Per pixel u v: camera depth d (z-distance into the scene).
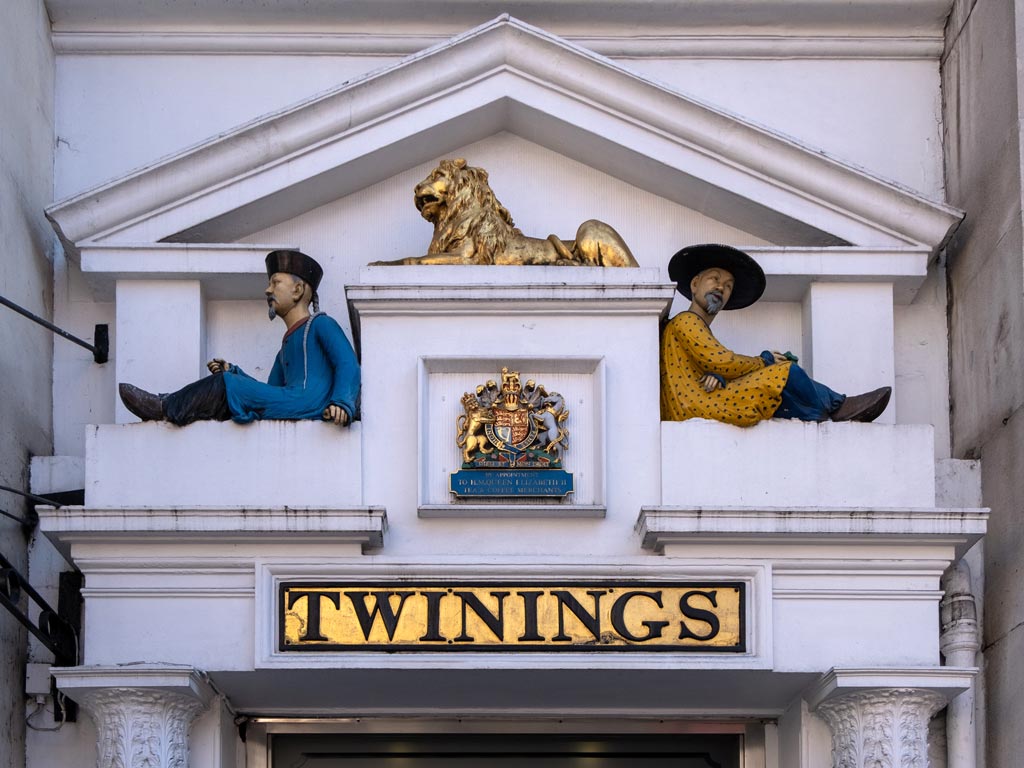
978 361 12.85
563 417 11.91
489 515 11.76
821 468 11.79
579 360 11.96
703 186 12.84
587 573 11.59
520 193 13.18
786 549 11.66
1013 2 12.57
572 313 12.02
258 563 11.59
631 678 11.78
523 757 13.05
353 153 12.74
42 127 13.49
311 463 11.76
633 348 12.00
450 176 12.37
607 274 12.05
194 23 13.91
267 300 12.89
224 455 11.76
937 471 12.80
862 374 12.74
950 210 12.79
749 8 13.92
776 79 13.95
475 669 11.52
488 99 12.84
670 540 11.53
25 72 13.13
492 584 11.61
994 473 12.52
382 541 11.64
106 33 13.91
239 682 11.81
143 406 11.83
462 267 12.05
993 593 12.46
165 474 11.72
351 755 13.00
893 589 11.73
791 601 11.70
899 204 12.82
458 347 11.98
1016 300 12.22
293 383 11.97
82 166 13.74
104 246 12.67
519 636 11.55
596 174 13.22
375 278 12.02
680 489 11.76
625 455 11.85
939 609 12.15
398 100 12.77
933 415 13.30
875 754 11.65
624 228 13.13
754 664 11.52
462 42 12.75
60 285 13.36
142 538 11.55
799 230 12.89
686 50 13.99
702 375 12.03
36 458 12.82
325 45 13.94
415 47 13.92
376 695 12.24
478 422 11.84
